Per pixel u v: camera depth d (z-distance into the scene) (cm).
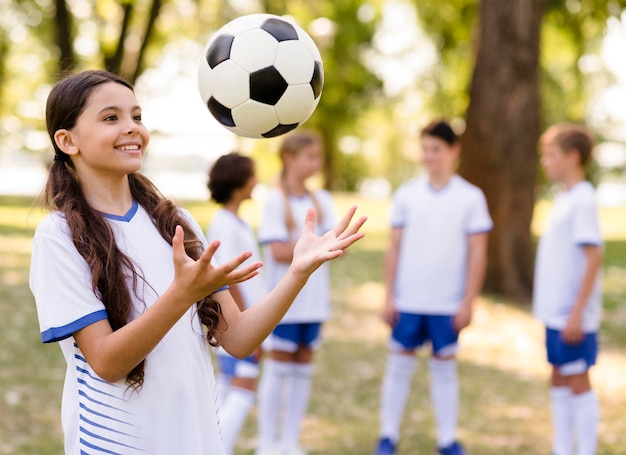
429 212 410
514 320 758
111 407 183
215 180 359
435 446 431
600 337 703
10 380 513
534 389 546
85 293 180
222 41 219
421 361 626
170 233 199
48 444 403
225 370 364
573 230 376
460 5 1166
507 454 417
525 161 850
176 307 164
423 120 2522
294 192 406
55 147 195
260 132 223
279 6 1472
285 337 393
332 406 498
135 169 190
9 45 1741
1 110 2072
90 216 186
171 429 186
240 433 444
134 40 1589
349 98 2725
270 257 401
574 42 1111
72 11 1537
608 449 421
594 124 2252
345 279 1012
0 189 2781
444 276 407
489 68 845
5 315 711
